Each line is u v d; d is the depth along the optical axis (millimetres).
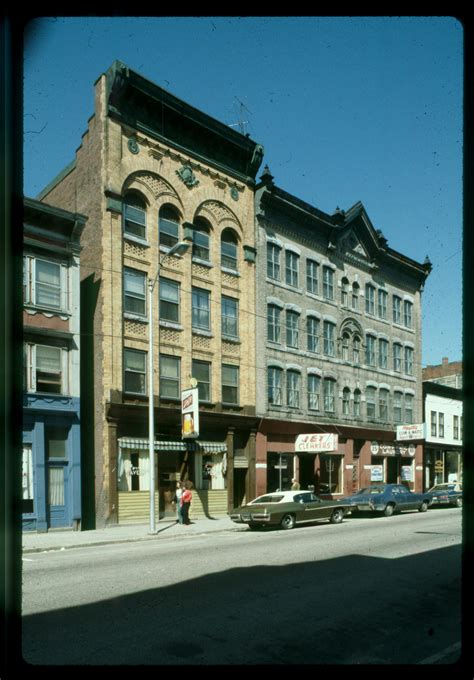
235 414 26938
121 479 22484
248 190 29375
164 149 25375
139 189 24250
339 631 7035
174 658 5918
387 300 40062
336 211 34406
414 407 41906
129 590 9141
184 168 26156
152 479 19516
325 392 33656
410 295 42562
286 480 30234
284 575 10523
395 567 11508
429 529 19391
